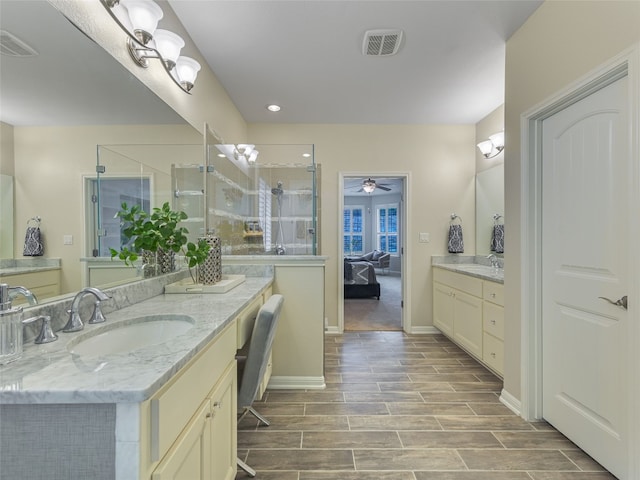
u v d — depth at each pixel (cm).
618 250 152
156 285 180
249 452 177
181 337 105
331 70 274
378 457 173
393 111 363
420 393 245
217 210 283
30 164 108
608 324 158
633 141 139
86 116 132
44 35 112
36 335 103
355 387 256
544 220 202
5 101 100
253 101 335
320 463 168
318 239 398
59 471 73
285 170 309
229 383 137
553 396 197
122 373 78
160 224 182
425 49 243
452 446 182
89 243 134
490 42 233
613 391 156
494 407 224
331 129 402
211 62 260
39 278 111
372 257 944
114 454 72
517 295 216
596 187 164
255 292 191
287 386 254
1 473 73
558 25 180
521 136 210
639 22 135
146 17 141
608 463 159
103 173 142
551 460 170
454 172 403
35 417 73
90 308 129
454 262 400
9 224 101
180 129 215
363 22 212
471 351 304
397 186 855
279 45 238
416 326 404
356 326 432
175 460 85
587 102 168
